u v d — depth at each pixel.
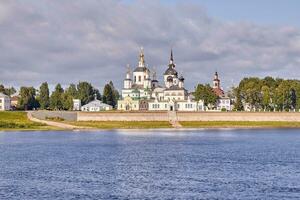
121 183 117.81
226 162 157.62
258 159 166.00
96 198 101.38
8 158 169.62
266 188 110.56
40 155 179.50
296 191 107.31
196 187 112.44
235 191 107.62
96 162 158.25
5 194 104.44
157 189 110.44
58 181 120.06
